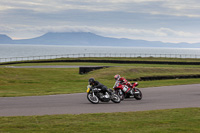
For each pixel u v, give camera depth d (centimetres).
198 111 1130
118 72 3997
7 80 3119
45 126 828
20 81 3105
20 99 1612
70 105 1358
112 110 1195
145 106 1323
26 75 3644
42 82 3084
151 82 3122
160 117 991
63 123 872
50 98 1672
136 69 4300
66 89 2380
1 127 812
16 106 1314
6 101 1509
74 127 811
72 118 973
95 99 1436
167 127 806
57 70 4378
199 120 923
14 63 7050
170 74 3950
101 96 1426
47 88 2484
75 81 3284
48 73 3991
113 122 888
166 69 4506
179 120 923
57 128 798
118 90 1572
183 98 1653
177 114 1056
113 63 6744
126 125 839
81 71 4156
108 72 3994
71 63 6756
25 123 878
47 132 744
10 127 814
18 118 971
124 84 1585
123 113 1082
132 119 953
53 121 916
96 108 1255
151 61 6575
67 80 3325
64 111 1164
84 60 7256
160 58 8062
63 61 7362
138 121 905
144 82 3155
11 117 991
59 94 1927
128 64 6381
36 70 4162
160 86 2548
